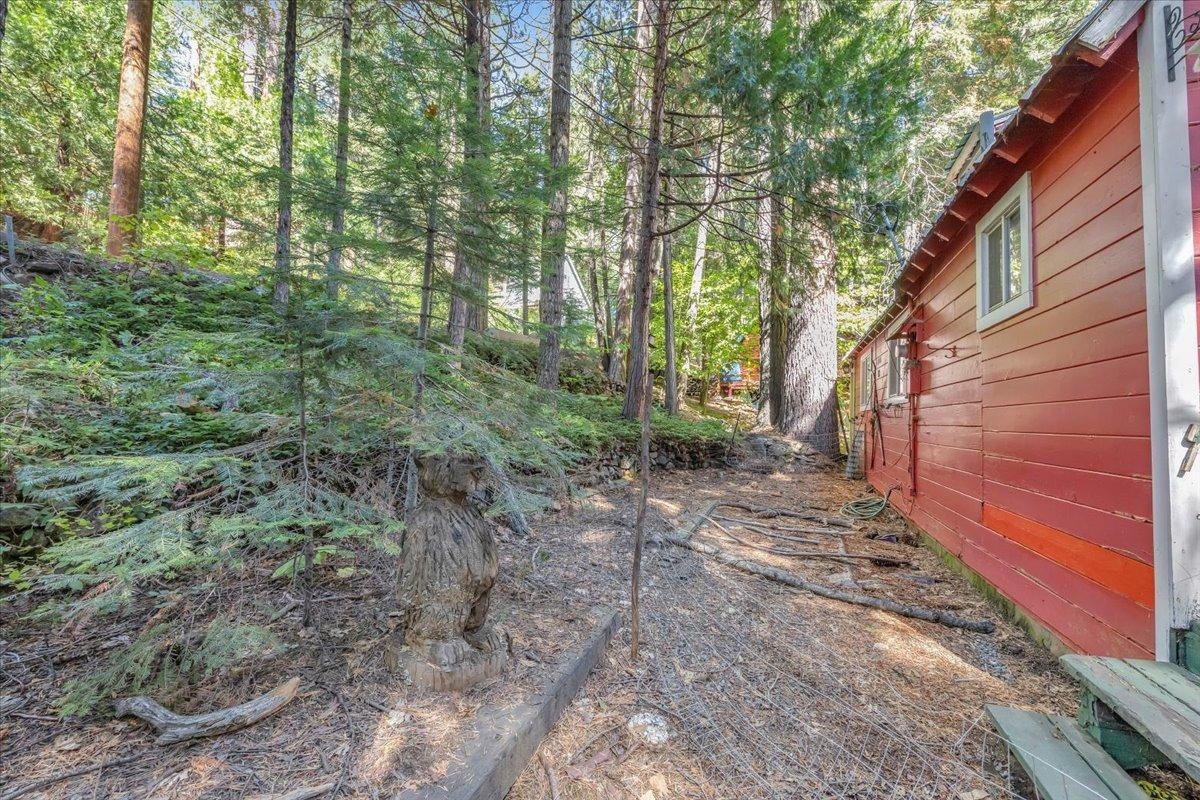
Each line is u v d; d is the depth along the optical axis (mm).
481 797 1441
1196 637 1850
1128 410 2172
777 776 1783
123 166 6188
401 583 1960
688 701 2178
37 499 2361
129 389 2301
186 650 1753
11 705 1605
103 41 8297
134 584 2238
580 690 2180
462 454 2059
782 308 8359
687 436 8062
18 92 7477
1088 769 1674
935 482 4605
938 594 3594
